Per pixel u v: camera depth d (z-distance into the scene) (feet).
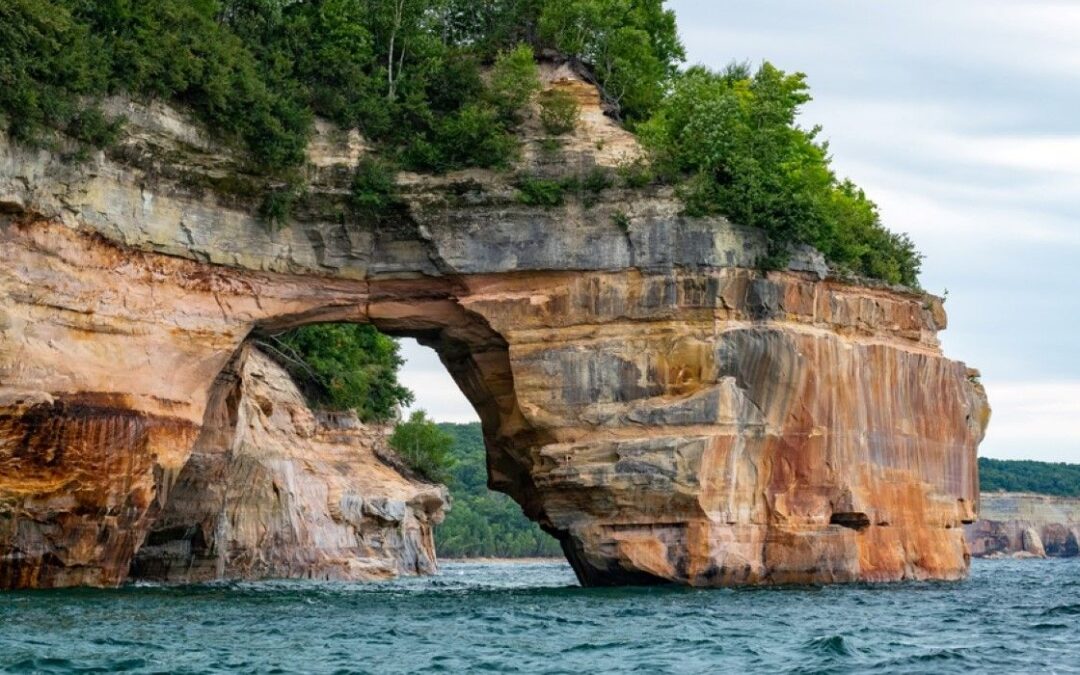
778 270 172.04
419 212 168.86
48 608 122.62
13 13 135.54
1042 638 117.91
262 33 176.86
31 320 138.82
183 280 157.17
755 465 167.73
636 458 162.50
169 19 156.25
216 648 100.53
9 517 136.36
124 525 148.36
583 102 183.52
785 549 168.55
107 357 147.02
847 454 177.47
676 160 172.65
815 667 96.17
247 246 162.91
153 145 151.84
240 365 180.96
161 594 144.66
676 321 167.12
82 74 142.20
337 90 174.60
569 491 166.20
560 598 150.51
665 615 130.11
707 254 167.32
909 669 95.86
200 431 165.89
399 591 174.70
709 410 163.94
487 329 171.94
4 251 136.15
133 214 150.92
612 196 169.89
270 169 163.43
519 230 168.96
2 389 135.33
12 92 134.10
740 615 131.03
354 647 103.55
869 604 146.92
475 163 171.94
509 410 175.52
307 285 168.45
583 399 167.12
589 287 168.55
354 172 168.45
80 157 143.23
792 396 170.50
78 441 142.20
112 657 93.45
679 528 163.22
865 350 183.83
